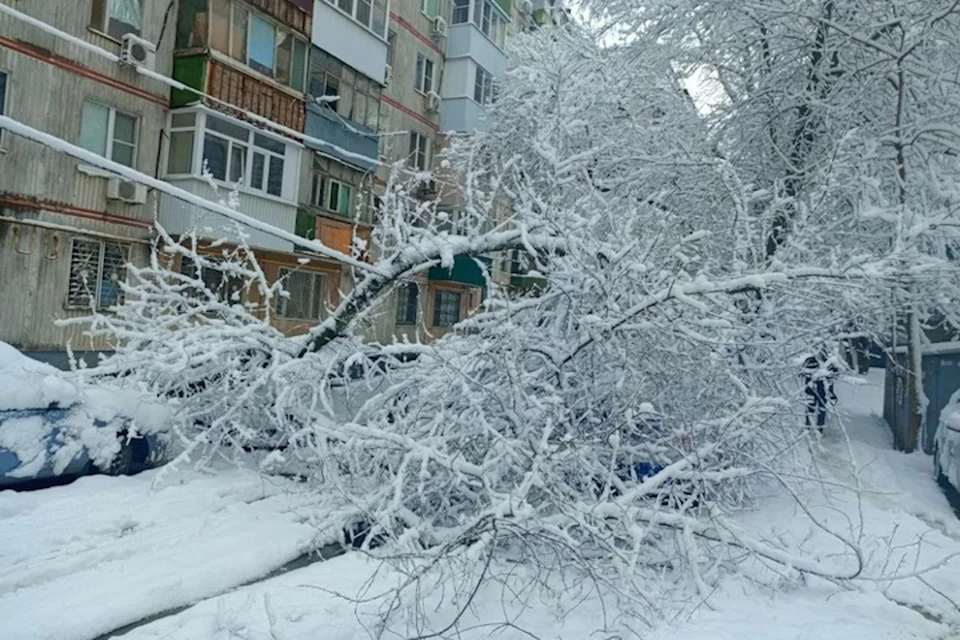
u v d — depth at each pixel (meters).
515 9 25.31
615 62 10.84
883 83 9.44
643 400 5.66
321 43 16.19
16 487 5.80
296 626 3.71
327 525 5.10
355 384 6.62
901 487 7.62
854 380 6.04
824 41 9.53
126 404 6.41
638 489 4.71
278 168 15.09
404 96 21.17
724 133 10.23
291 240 5.99
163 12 13.37
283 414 5.96
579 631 3.90
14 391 5.67
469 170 8.05
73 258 12.34
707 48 10.41
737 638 3.79
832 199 8.30
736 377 5.71
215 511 5.58
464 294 22.17
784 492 6.51
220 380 6.84
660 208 7.84
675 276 5.29
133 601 3.91
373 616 3.89
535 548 4.42
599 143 9.54
